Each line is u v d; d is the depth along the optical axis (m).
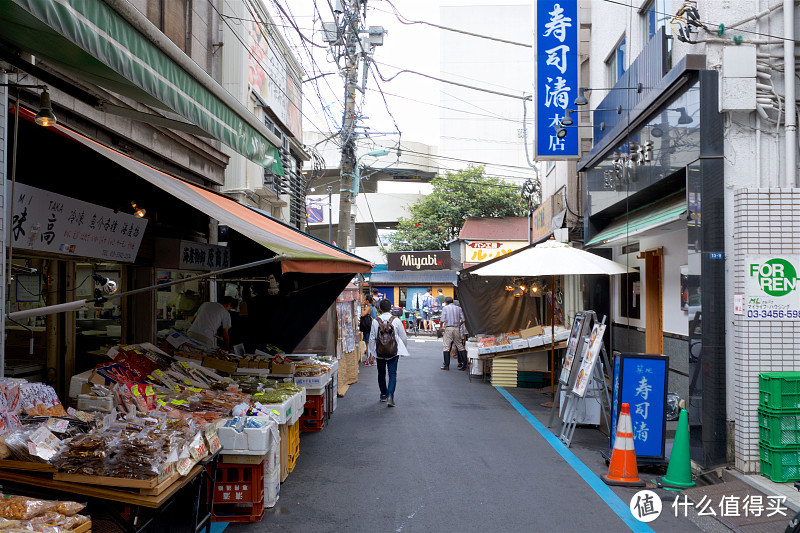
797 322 6.40
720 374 6.64
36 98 5.57
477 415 10.21
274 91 13.82
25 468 3.67
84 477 3.62
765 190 6.49
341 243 15.79
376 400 11.78
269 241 4.99
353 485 6.37
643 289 10.38
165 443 3.81
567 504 5.81
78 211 5.89
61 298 6.55
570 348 9.42
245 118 5.40
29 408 4.20
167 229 8.89
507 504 5.80
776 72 6.84
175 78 4.14
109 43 3.38
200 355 7.68
